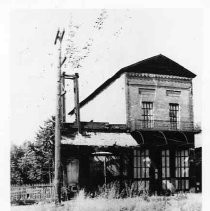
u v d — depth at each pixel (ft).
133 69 68.85
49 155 61.52
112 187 61.62
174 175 66.80
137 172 64.69
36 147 61.52
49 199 57.67
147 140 67.36
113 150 63.67
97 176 61.82
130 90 68.44
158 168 65.98
